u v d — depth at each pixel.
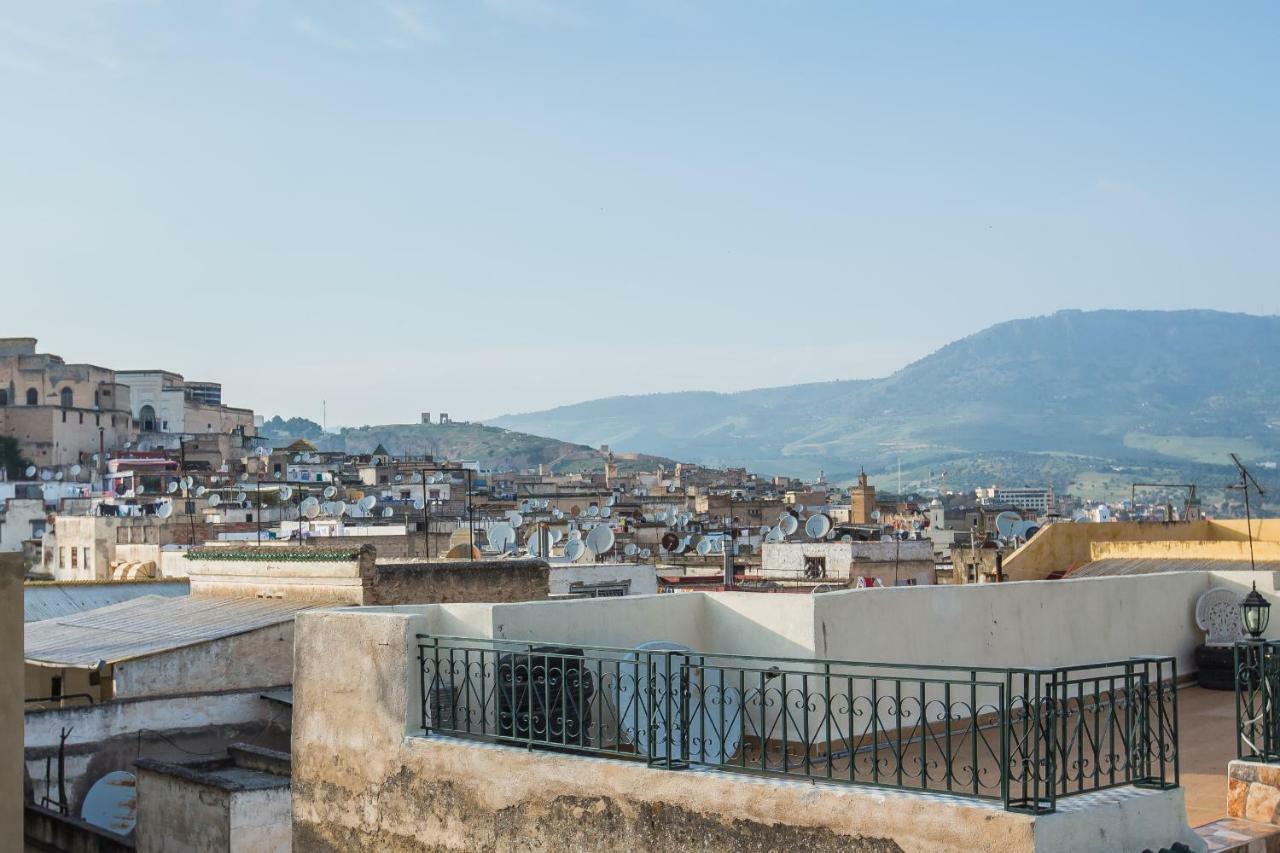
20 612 13.12
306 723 12.70
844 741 10.22
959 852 8.60
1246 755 11.21
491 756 11.20
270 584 28.14
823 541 56.06
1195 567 23.52
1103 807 8.77
